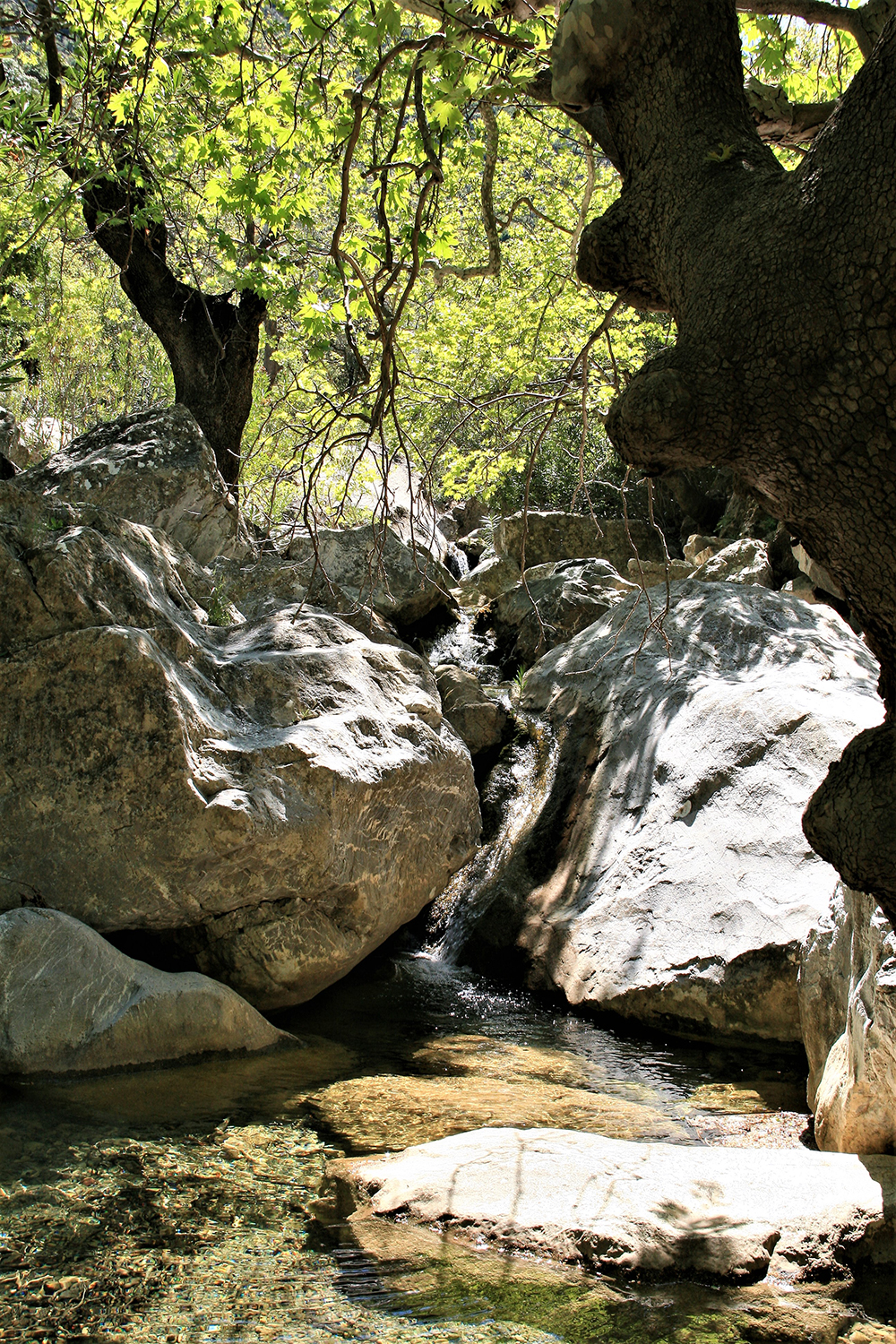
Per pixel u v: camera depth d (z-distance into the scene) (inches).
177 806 241.9
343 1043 252.1
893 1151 179.6
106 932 247.4
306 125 246.4
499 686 424.8
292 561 421.4
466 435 394.0
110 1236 156.3
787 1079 235.1
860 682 315.3
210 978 249.8
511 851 343.0
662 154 106.4
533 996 295.9
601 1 105.3
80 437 393.1
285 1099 212.7
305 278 382.9
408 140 202.8
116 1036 222.5
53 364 627.5
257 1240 157.2
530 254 542.0
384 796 285.9
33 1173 175.2
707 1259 151.4
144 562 299.3
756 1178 169.6
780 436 92.8
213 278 545.0
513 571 508.4
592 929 290.7
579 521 553.6
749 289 91.4
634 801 314.3
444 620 476.1
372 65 208.8
